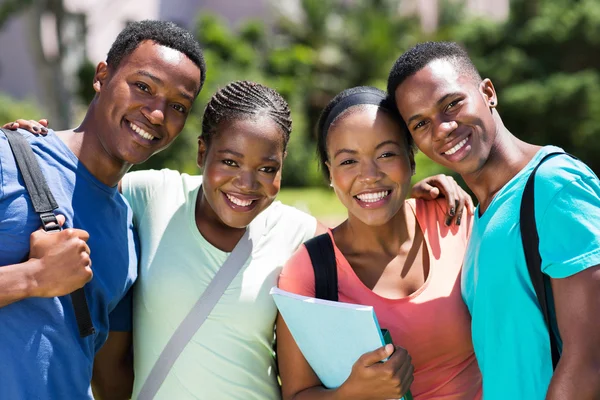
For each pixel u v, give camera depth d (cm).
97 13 2494
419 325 391
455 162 370
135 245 419
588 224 320
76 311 362
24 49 2594
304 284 398
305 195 2233
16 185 353
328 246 406
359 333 348
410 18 3031
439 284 400
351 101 406
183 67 393
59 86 1812
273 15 3105
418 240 421
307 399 387
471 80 380
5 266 341
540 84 1928
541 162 341
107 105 386
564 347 322
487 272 348
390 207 398
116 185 405
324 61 2841
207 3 3322
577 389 314
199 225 423
